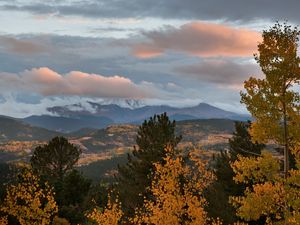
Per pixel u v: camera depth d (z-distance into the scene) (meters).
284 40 24.03
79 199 66.31
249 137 45.44
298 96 23.81
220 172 44.81
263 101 24.28
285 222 24.03
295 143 24.81
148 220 30.38
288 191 24.09
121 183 48.47
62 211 58.62
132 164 47.19
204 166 28.95
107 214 32.53
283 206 24.56
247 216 24.77
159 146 44.53
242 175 25.53
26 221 38.69
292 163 36.84
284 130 24.56
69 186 65.69
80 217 59.41
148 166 44.16
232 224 35.16
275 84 23.89
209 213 34.88
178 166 28.91
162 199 29.00
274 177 24.77
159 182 29.30
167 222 28.69
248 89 24.94
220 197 36.75
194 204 28.78
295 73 23.73
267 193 24.41
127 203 45.00
